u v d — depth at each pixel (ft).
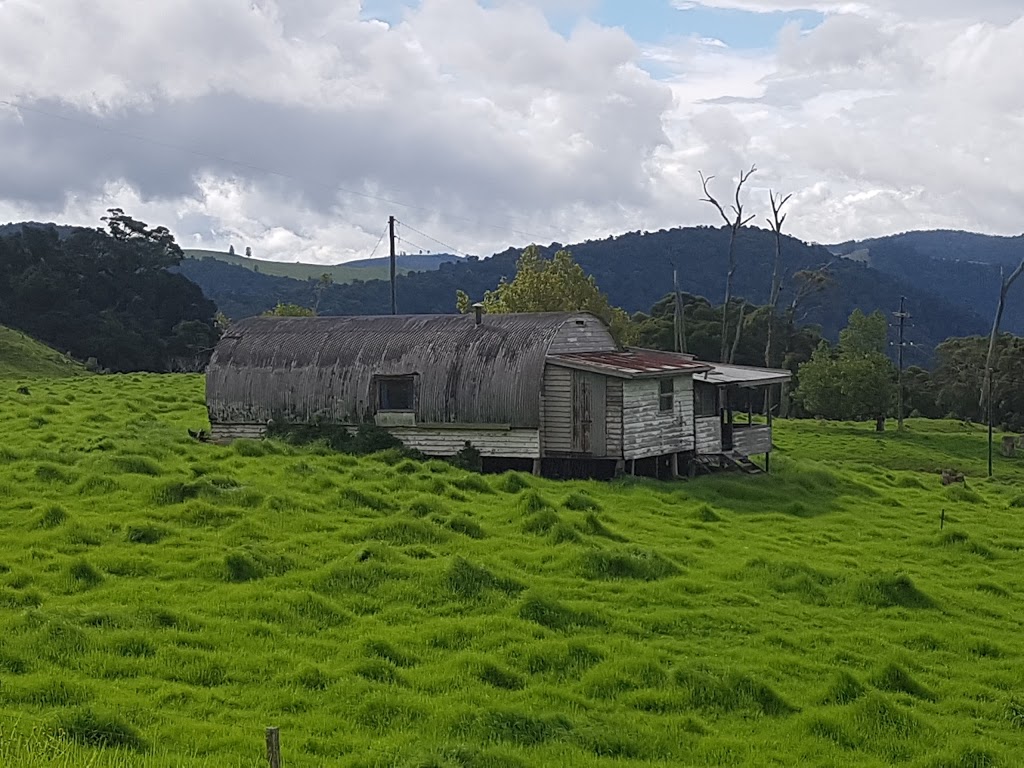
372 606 74.08
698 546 100.48
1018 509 140.67
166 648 61.87
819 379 257.55
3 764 42.70
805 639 75.41
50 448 123.44
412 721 54.70
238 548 82.12
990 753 56.44
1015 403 305.12
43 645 59.98
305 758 48.03
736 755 54.49
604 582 83.56
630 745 54.13
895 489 153.79
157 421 163.63
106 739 47.29
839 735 58.29
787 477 149.07
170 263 405.18
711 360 342.23
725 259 629.92
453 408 139.95
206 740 49.24
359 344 149.38
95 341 352.69
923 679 70.38
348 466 122.72
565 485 125.18
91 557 79.77
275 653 62.75
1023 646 78.59
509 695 60.13
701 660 67.87
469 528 95.09
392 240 260.42
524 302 277.64
